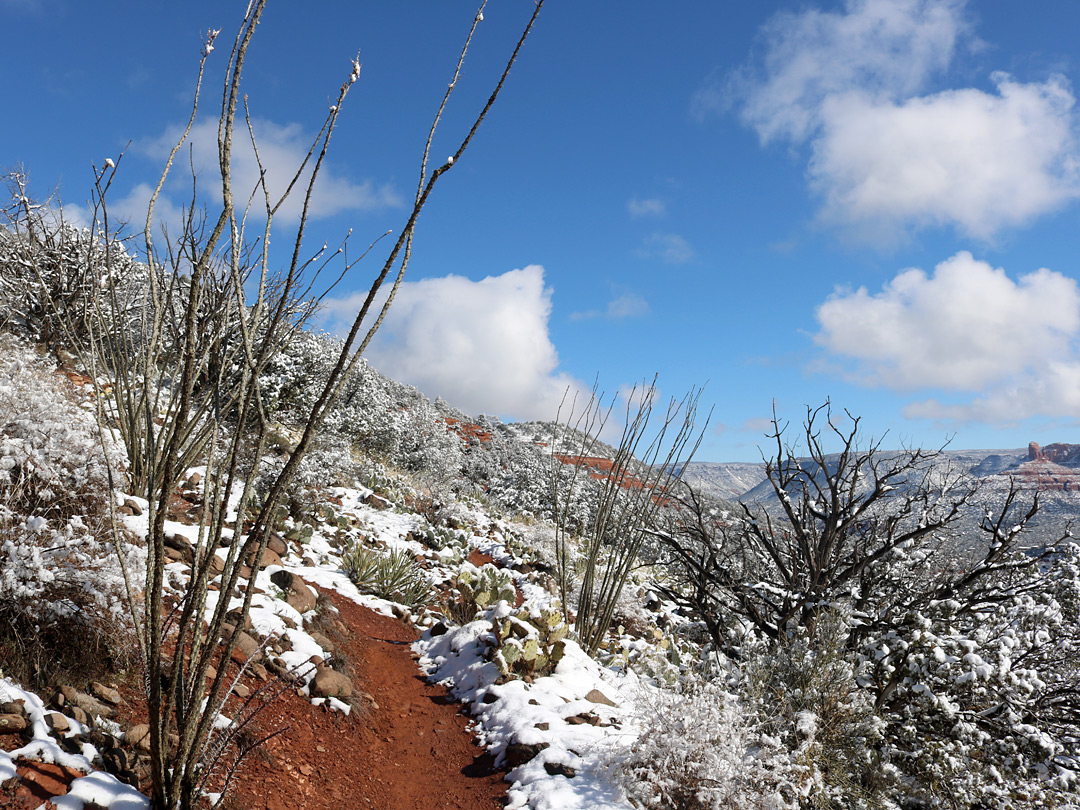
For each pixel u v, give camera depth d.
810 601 7.59
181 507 5.98
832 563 7.96
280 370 11.35
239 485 7.43
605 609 7.38
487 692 5.42
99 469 3.94
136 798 2.54
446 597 8.23
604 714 5.24
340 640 5.73
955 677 5.95
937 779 5.75
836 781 5.02
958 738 5.98
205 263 2.15
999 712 6.29
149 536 2.36
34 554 3.08
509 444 26.02
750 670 5.93
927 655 6.00
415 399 26.22
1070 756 6.88
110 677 3.42
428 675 6.11
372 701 5.06
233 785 3.13
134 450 5.37
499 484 20.09
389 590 7.65
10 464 3.39
